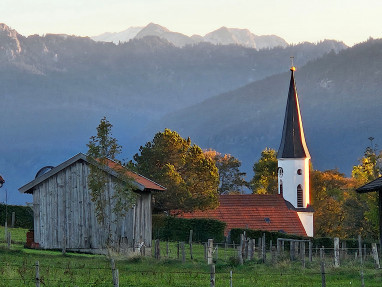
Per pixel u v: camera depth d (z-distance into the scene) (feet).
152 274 283.38
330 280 288.92
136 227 395.75
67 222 393.91
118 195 383.65
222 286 255.70
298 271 318.24
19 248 375.04
